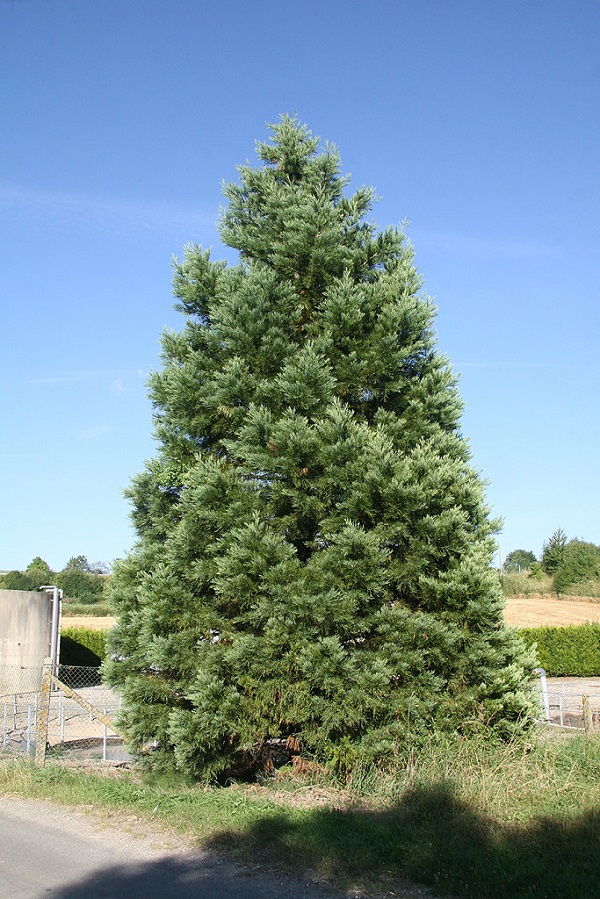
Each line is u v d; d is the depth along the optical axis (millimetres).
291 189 13023
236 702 9695
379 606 10344
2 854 7109
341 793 9133
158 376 12352
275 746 10992
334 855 6695
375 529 10289
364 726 9914
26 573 53406
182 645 10344
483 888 5891
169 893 5969
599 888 5754
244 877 6355
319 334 12023
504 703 9969
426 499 10195
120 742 15742
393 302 11969
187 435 12281
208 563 10484
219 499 10789
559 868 6125
